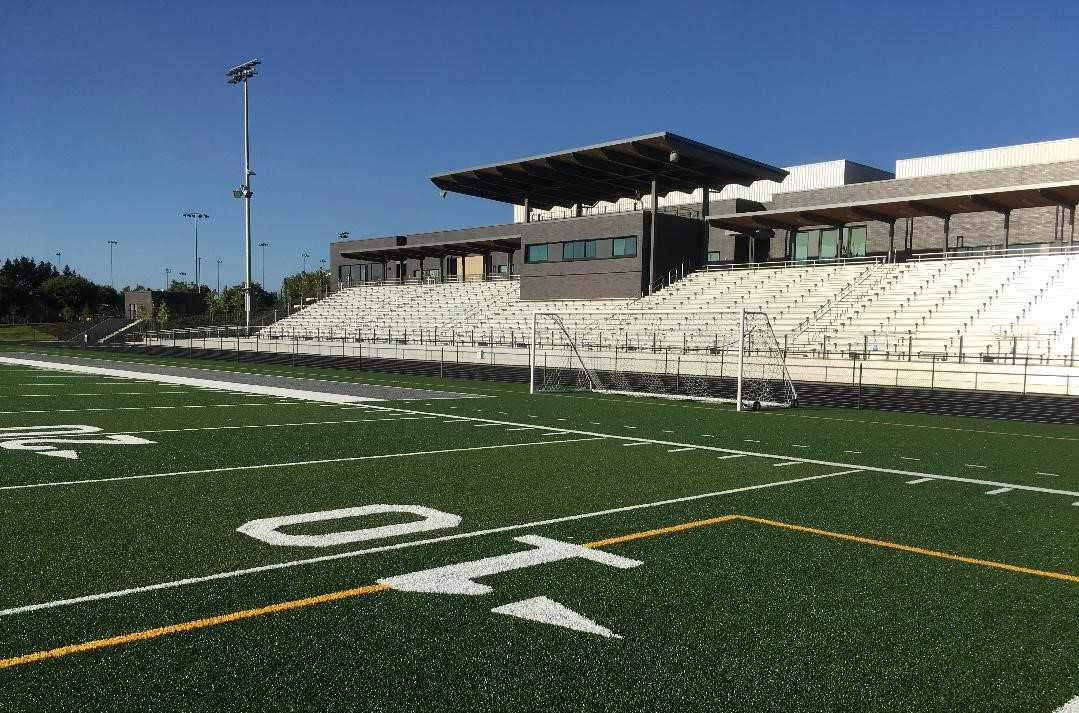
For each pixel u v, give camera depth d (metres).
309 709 3.00
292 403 16.48
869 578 4.80
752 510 6.73
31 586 4.43
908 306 26.64
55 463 8.66
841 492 7.62
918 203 29.11
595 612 4.12
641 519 6.33
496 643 3.68
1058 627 4.01
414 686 3.21
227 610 4.08
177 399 17.00
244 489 7.34
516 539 5.64
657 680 3.31
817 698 3.17
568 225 39.91
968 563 5.17
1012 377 19.42
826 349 25.62
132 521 6.02
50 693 3.11
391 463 8.98
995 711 3.09
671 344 29.55
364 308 49.88
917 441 11.78
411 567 4.90
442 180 40.28
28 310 86.44
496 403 17.42
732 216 34.22
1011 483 8.25
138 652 3.52
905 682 3.33
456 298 46.38
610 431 12.49
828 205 30.80
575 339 32.28
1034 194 26.80
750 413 16.17
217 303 80.94
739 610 4.19
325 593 4.38
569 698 3.12
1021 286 24.84
